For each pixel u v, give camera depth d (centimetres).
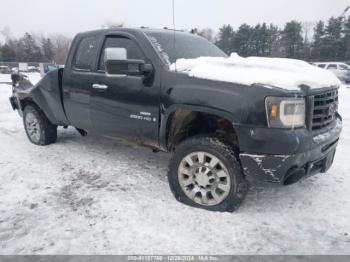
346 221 323
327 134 332
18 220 321
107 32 427
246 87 299
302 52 4600
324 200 365
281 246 284
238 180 316
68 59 468
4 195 374
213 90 313
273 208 345
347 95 1367
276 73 306
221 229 305
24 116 572
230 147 319
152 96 362
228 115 304
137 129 388
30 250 277
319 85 315
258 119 292
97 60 429
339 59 4425
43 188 391
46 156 503
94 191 381
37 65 4428
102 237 294
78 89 449
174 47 404
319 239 295
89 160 486
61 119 502
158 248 279
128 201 356
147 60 374
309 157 311
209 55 436
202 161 332
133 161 483
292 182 310
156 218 323
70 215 329
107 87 407
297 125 296
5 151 530
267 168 296
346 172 445
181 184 348
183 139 367
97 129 445
